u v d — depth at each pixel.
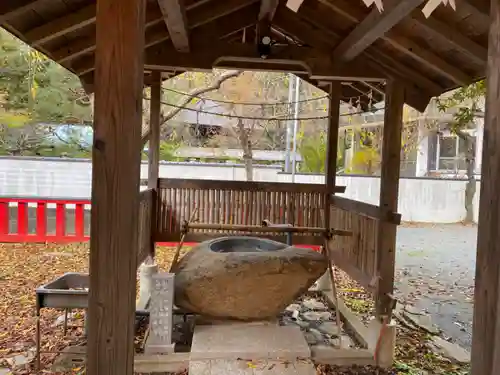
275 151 12.75
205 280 3.41
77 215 7.27
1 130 11.96
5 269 5.60
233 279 3.41
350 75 3.77
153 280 3.11
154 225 4.89
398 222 3.39
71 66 3.83
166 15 2.89
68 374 2.88
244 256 3.54
